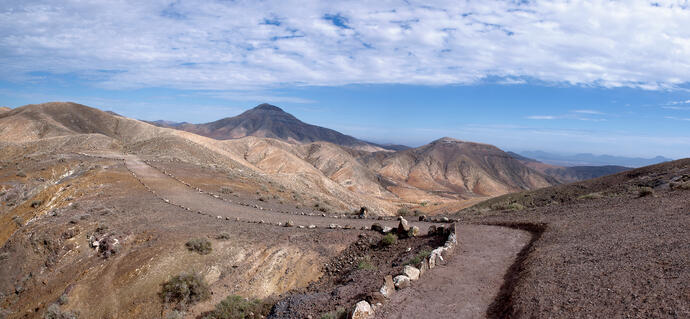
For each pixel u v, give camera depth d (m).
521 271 12.35
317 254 19.61
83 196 29.84
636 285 9.22
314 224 25.19
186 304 16.19
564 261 11.98
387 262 16.77
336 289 12.97
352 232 21.88
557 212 21.81
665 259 10.45
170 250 19.39
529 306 9.43
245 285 17.66
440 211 44.06
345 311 10.04
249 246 20.42
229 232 22.08
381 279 12.36
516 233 18.89
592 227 16.12
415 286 11.94
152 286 17.08
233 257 19.42
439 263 14.18
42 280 19.05
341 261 18.81
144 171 43.31
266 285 17.69
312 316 10.71
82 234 21.66
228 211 28.97
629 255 11.41
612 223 16.34
